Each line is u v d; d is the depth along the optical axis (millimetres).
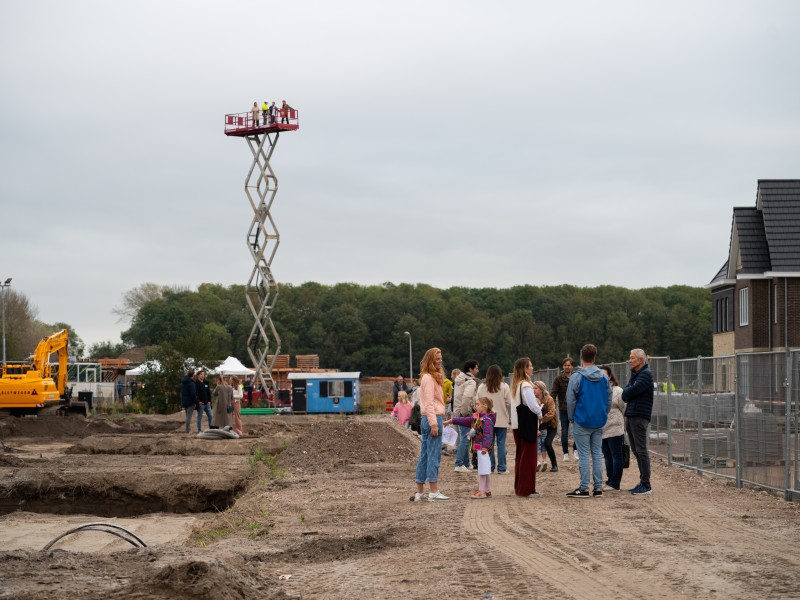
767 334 46188
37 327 112500
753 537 10562
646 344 126375
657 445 21734
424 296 133250
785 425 13859
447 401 23906
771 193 47125
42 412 43719
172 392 54406
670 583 8281
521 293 134375
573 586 8312
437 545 10734
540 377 35875
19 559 9672
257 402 62969
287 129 60875
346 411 63312
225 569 8367
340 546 11281
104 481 22172
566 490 15617
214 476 22156
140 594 7773
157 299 131625
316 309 130500
